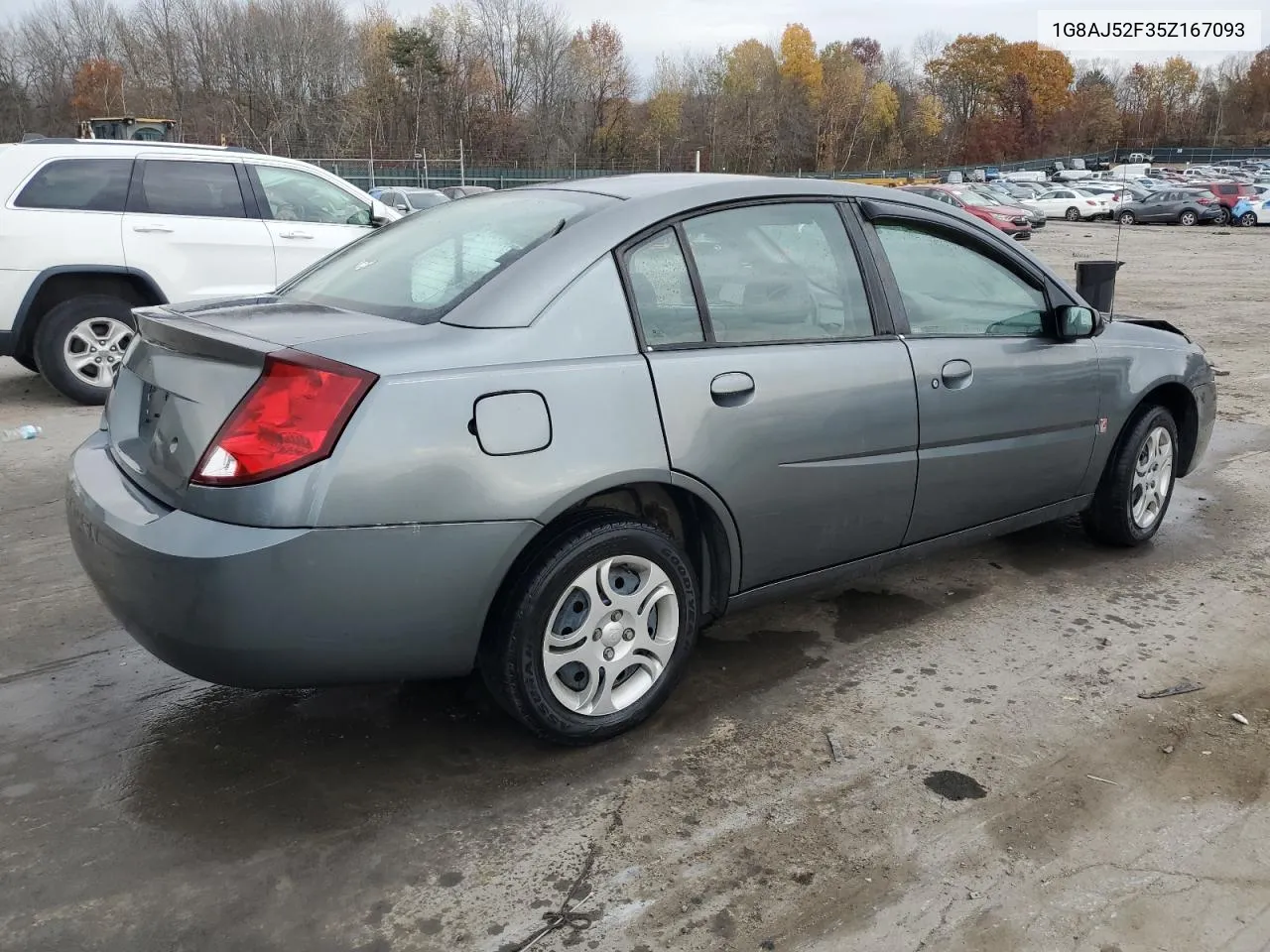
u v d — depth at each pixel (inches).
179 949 88.7
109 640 147.7
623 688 121.6
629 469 112.1
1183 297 642.8
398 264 129.6
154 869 98.7
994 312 155.6
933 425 142.3
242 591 95.9
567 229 117.6
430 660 106.6
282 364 97.2
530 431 105.8
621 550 114.7
